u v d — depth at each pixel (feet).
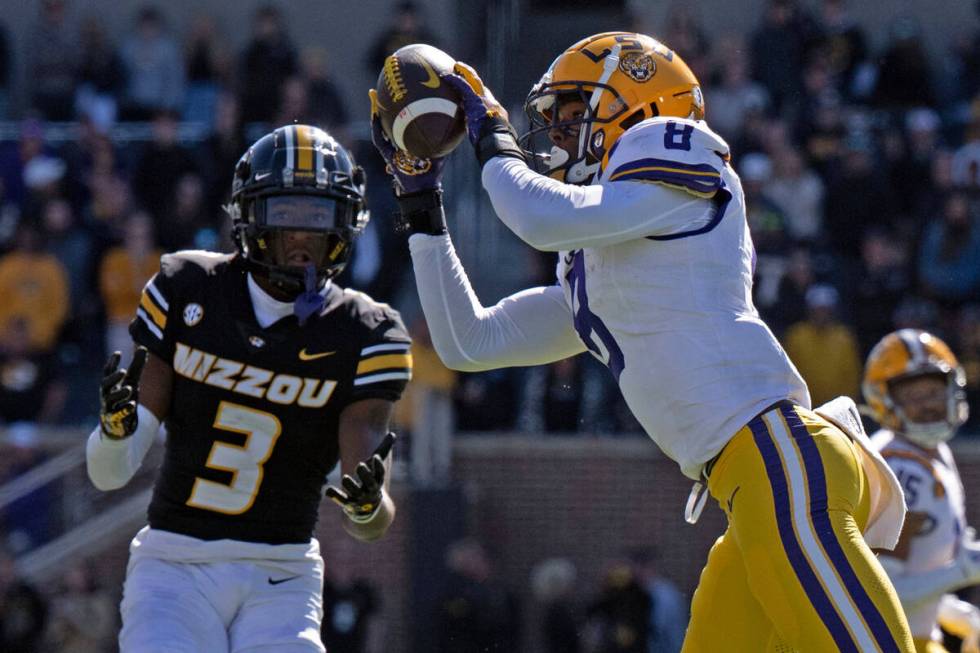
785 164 137.80
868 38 167.02
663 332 41.34
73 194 138.62
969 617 68.03
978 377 132.87
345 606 121.90
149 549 47.09
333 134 138.92
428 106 43.98
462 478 134.31
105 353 133.28
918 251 136.15
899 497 43.04
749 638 43.27
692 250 41.27
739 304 41.78
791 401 41.50
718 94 147.13
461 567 124.67
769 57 150.92
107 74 153.99
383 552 131.13
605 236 40.50
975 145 141.69
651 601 120.67
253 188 46.78
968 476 131.85
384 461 42.70
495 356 46.52
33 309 132.67
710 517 134.31
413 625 129.70
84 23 156.76
